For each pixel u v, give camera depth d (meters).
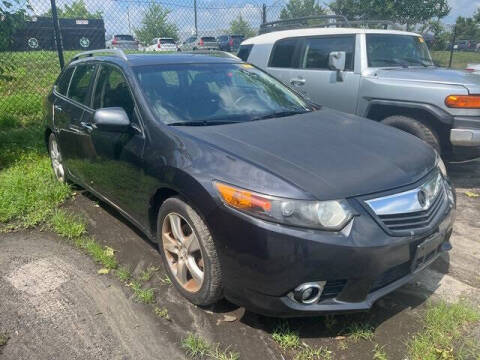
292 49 6.87
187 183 2.64
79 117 4.07
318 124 3.34
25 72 8.93
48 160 5.70
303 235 2.26
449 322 2.65
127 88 3.51
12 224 4.07
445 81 5.02
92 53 4.51
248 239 2.35
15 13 6.36
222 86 3.73
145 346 2.52
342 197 2.35
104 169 3.69
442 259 3.48
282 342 2.52
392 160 2.75
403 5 18.64
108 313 2.81
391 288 2.49
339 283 2.35
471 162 6.14
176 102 3.37
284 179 2.38
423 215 2.55
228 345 2.52
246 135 2.96
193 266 2.80
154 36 25.67
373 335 2.60
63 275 3.24
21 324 2.71
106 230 3.95
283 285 2.31
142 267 3.34
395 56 6.09
